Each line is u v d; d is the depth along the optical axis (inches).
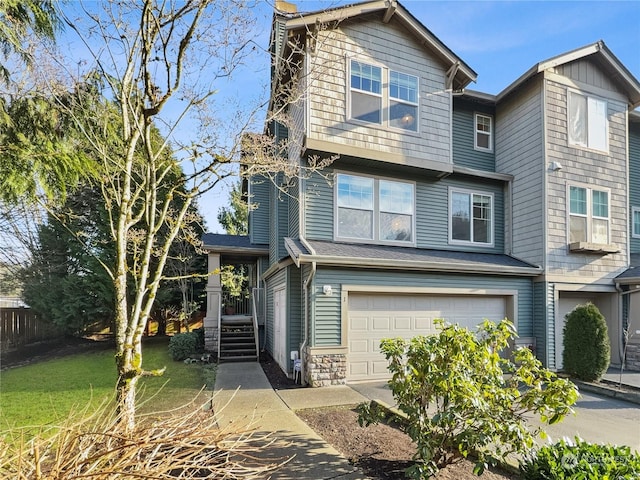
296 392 267.3
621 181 418.9
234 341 447.2
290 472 141.1
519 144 414.6
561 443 134.0
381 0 346.9
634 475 109.7
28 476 74.6
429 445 124.8
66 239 514.9
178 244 569.9
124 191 139.5
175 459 89.3
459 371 129.4
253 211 506.6
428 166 367.6
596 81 416.5
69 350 479.2
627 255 412.5
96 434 80.6
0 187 170.9
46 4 173.3
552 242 376.5
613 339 397.4
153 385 290.5
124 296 135.6
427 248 389.7
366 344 311.7
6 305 497.4
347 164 358.0
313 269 287.6
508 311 368.8
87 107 170.4
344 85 340.5
